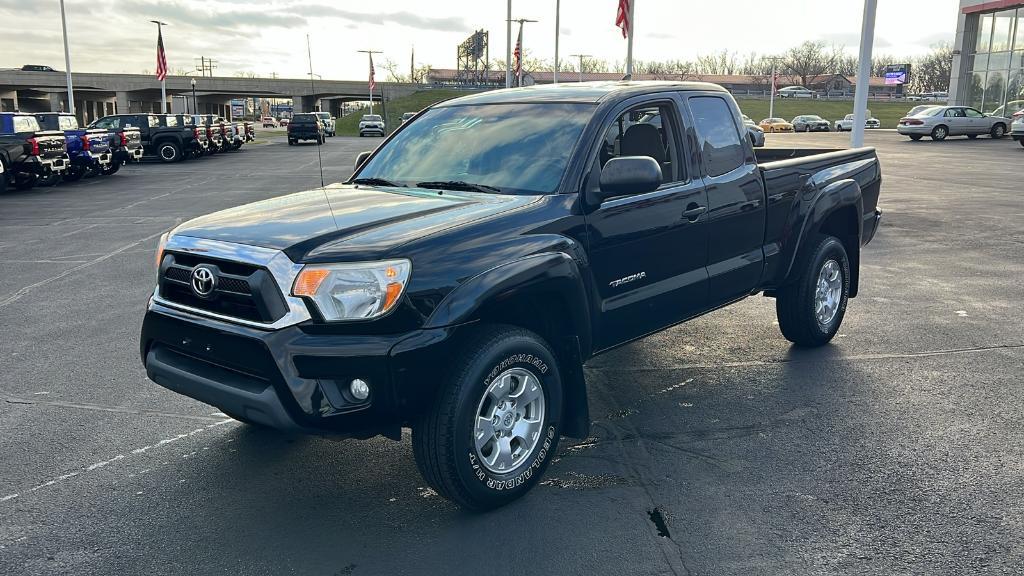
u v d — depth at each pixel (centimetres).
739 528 345
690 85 486
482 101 482
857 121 1376
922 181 1888
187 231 366
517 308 381
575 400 397
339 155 3425
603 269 403
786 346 617
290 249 327
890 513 357
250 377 335
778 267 543
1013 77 4369
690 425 461
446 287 330
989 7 4444
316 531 347
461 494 344
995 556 321
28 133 1856
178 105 12444
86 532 347
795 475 395
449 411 332
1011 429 451
